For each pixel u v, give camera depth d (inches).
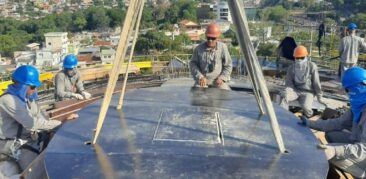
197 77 233.5
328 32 546.6
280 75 397.1
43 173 116.5
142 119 146.5
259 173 110.6
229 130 138.8
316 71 263.9
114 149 122.5
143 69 553.6
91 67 549.0
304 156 122.4
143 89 187.9
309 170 113.6
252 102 170.6
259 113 156.6
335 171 150.4
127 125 140.8
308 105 254.1
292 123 153.1
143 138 130.2
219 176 108.3
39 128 169.5
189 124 142.8
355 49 397.1
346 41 397.7
